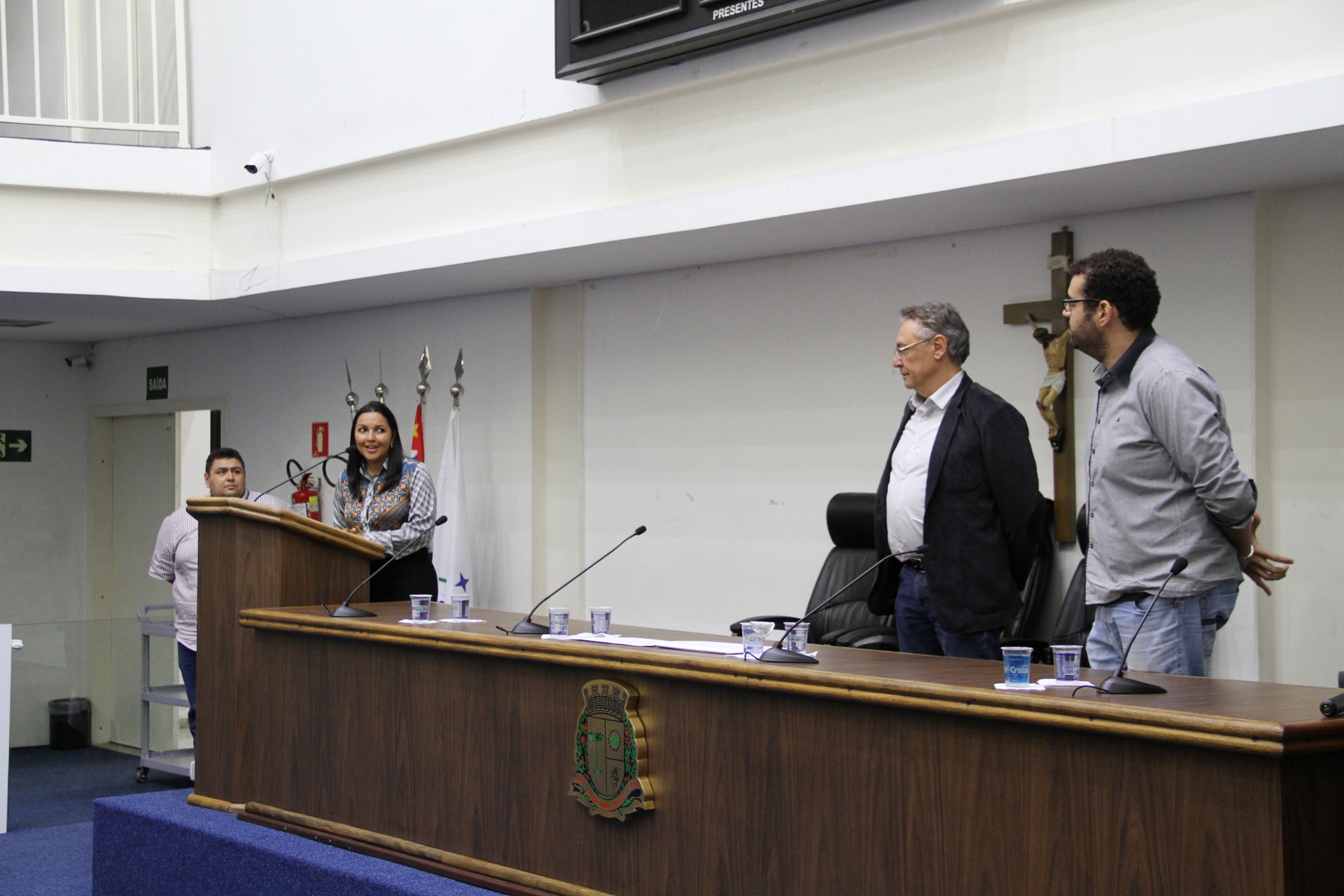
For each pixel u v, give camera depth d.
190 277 6.57
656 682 2.66
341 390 7.12
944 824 2.20
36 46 6.48
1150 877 1.94
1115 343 2.88
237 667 3.72
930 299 4.82
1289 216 4.04
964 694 2.14
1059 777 2.05
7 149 6.28
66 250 6.39
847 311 5.07
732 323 5.45
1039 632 4.29
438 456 6.61
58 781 5.11
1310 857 1.83
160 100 7.18
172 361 8.09
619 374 5.86
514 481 6.29
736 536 5.40
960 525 3.41
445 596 6.09
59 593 8.55
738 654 2.64
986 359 4.66
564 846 2.82
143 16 7.18
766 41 4.54
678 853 2.61
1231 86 3.59
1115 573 2.85
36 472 8.52
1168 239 4.21
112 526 8.64
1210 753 1.88
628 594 5.79
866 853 2.30
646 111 4.98
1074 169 3.80
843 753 2.35
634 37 4.74
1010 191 4.08
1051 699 2.04
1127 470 2.81
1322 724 1.81
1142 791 1.95
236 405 7.72
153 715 5.38
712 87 4.76
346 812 3.35
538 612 6.20
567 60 4.95
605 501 5.90
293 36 6.37
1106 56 3.82
